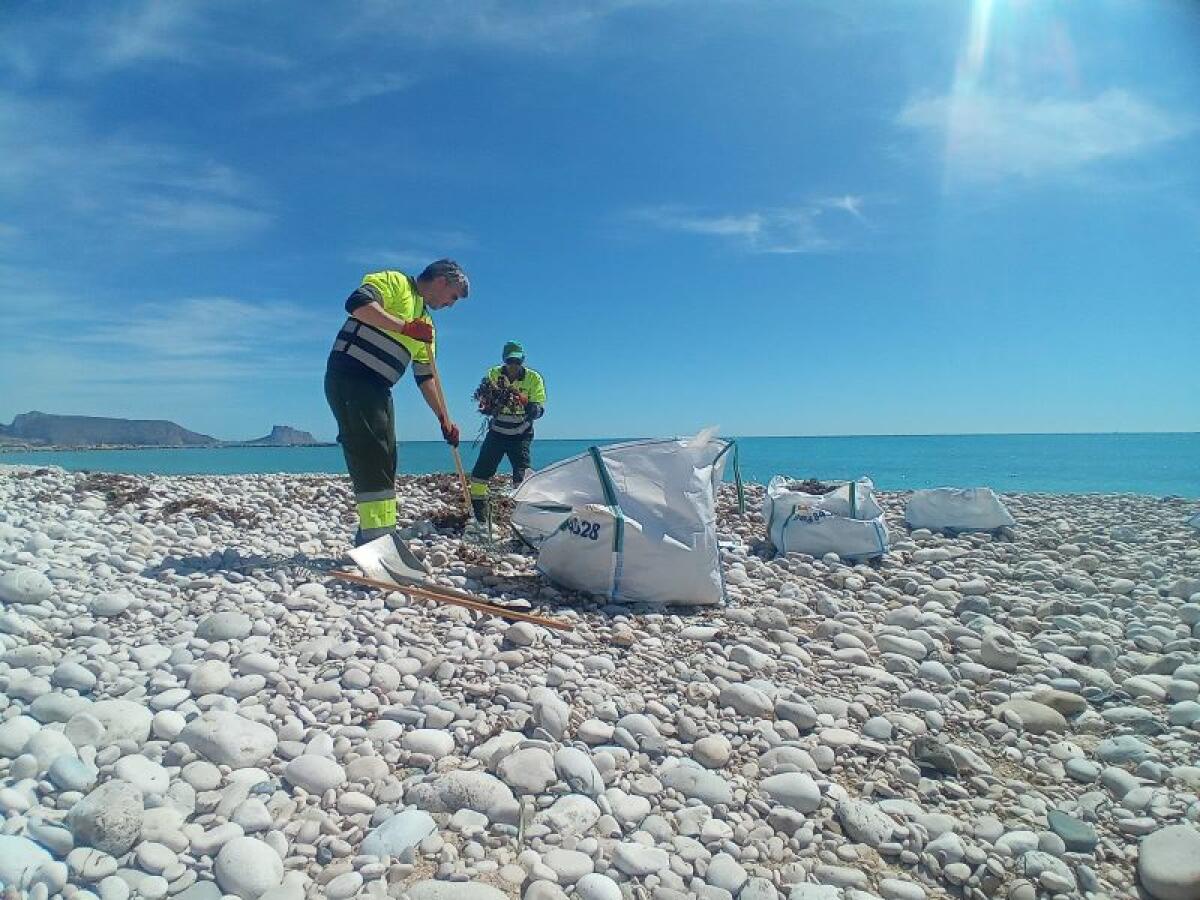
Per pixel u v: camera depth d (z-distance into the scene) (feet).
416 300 17.17
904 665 13.34
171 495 28.30
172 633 12.44
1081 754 10.43
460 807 8.34
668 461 16.79
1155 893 7.57
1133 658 13.94
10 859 6.71
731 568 19.43
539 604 15.85
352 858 7.48
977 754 10.45
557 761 9.17
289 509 26.66
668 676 12.25
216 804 8.07
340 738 9.49
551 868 7.43
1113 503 38.17
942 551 22.71
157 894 6.78
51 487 29.32
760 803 8.81
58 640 11.77
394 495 17.35
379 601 14.70
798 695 11.73
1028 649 14.57
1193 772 9.68
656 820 8.38
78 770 8.16
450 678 11.51
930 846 8.14
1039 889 7.64
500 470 48.49
